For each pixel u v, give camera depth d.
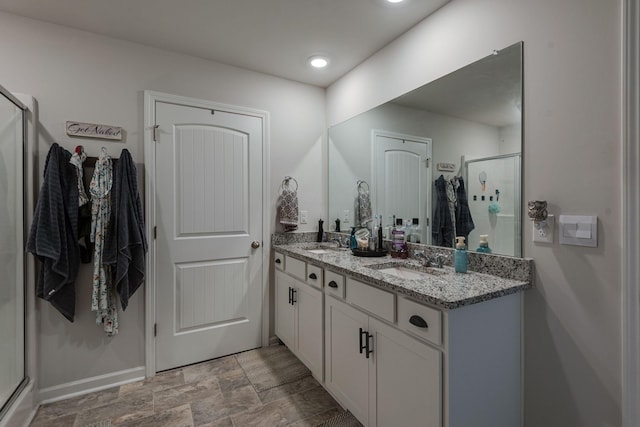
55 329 1.87
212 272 2.37
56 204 1.72
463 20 1.62
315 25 1.92
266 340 2.59
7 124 1.62
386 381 1.37
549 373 1.27
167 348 2.20
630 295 1.05
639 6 1.03
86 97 1.96
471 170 1.59
